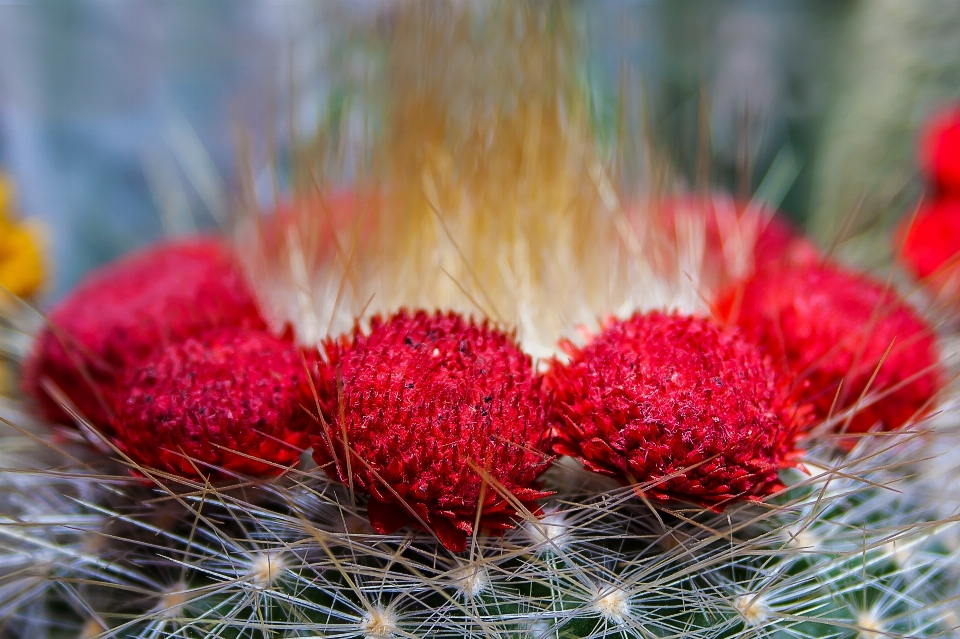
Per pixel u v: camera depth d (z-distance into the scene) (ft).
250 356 0.36
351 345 0.35
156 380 0.36
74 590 0.37
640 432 0.34
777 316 0.39
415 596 0.35
